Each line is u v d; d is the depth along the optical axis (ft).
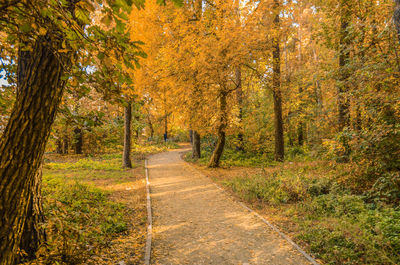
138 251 14.73
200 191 30.25
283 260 13.93
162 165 53.83
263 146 61.00
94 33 7.04
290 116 71.67
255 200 25.57
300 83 65.57
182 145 118.11
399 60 21.50
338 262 13.25
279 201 24.09
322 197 22.76
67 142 77.30
